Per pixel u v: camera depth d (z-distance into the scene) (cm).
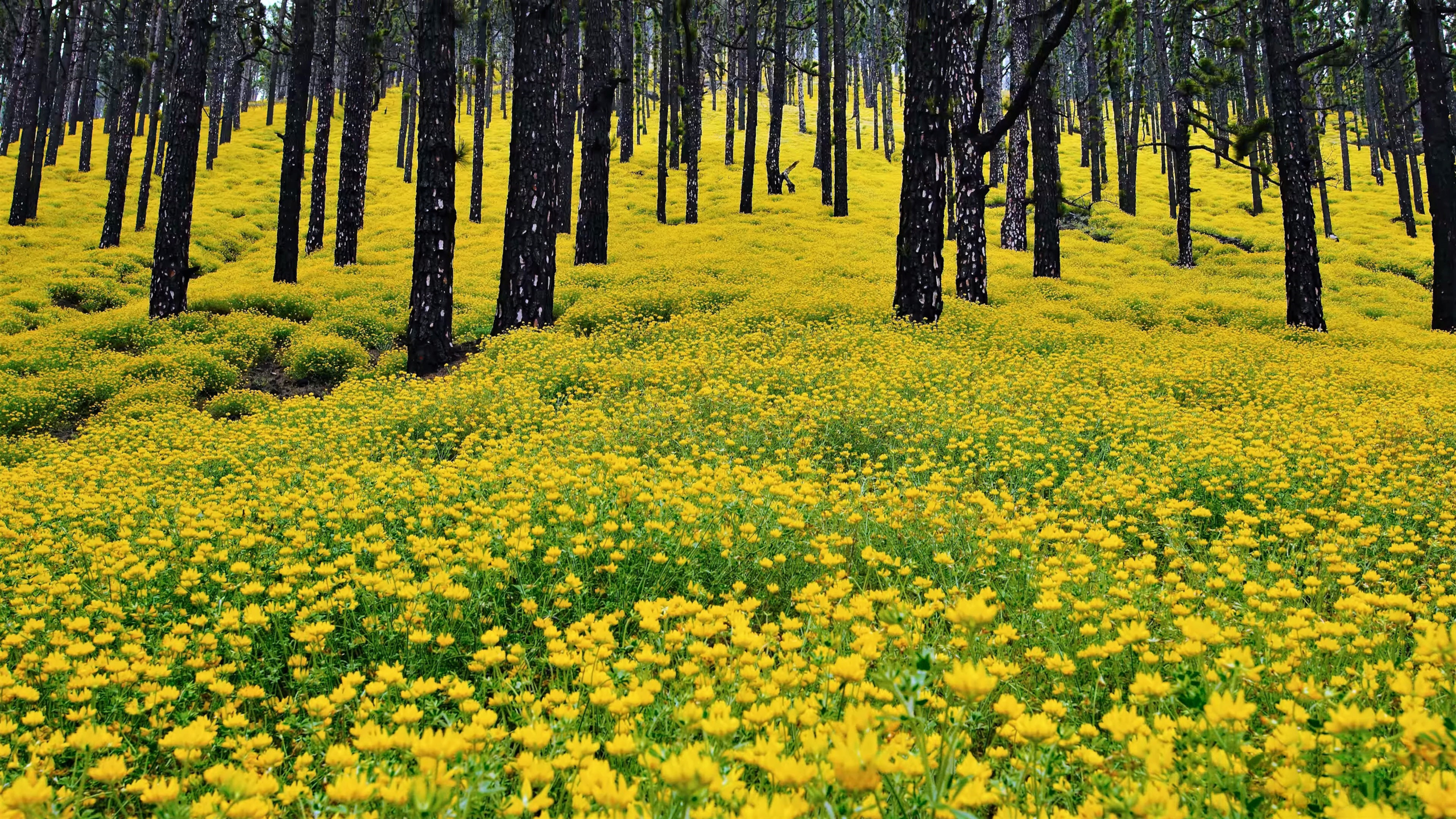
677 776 135
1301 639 270
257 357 1295
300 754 255
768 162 3247
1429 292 2084
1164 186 3844
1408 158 3738
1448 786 133
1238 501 538
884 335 1133
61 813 182
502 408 857
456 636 329
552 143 1336
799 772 146
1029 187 3459
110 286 1939
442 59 1182
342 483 539
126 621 354
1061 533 396
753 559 404
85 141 3491
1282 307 1667
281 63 5472
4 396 1052
